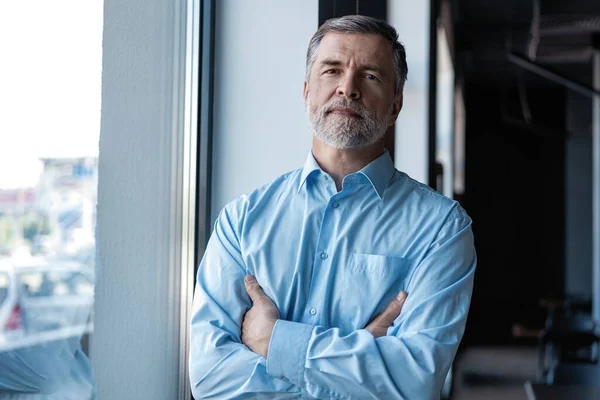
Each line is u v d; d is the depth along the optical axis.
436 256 1.58
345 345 1.48
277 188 1.75
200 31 2.19
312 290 1.63
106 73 1.69
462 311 1.55
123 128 1.78
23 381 1.40
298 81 2.28
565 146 12.66
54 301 1.49
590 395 3.39
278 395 1.52
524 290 12.83
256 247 1.67
